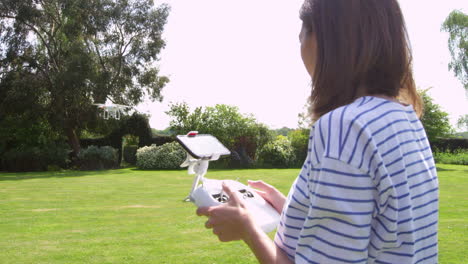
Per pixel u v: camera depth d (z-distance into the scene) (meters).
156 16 19.73
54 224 5.08
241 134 17.61
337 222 0.67
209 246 3.99
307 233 0.72
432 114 18.64
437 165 18.47
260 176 12.29
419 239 0.77
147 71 20.44
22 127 17.75
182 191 8.53
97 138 20.39
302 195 0.78
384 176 0.68
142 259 3.57
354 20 0.79
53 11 19.02
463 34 20.34
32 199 7.35
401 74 0.82
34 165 17.42
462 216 5.57
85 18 18.69
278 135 19.08
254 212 1.20
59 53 19.31
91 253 3.76
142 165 16.83
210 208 0.87
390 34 0.80
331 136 0.70
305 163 0.80
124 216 5.60
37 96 17.94
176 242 4.16
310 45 0.87
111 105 15.98
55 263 3.46
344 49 0.79
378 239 0.71
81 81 17.45
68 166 18.53
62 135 18.83
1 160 17.66
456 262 3.43
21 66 18.62
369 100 0.76
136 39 19.94
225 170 15.40
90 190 8.78
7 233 4.58
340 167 0.67
